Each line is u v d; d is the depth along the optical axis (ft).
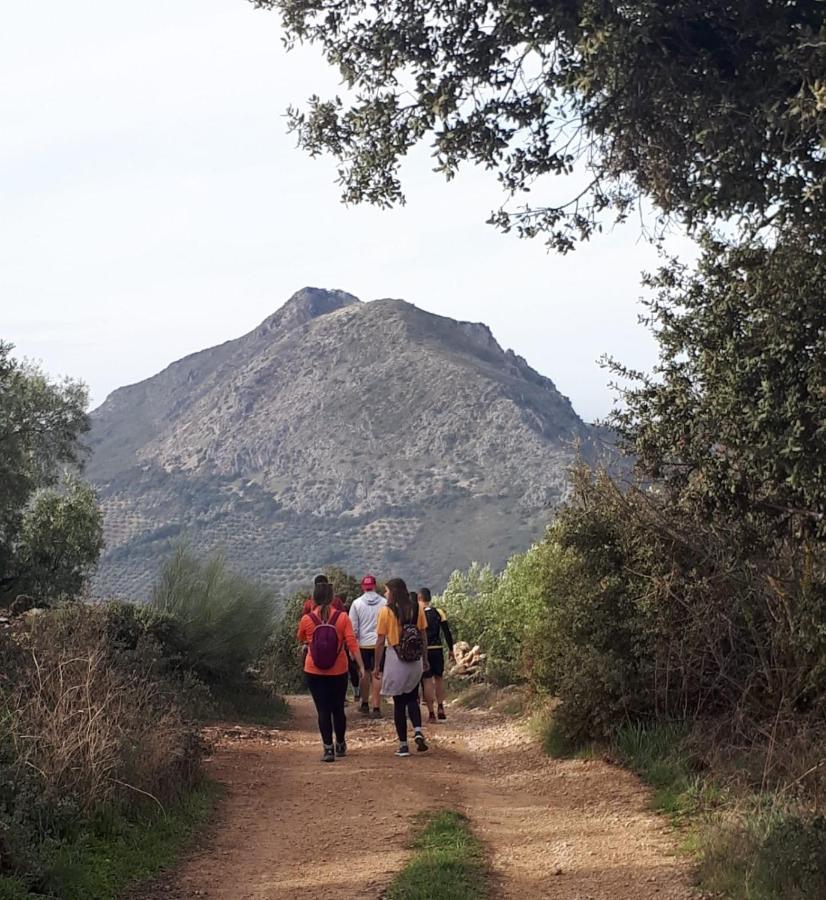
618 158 26.68
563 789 30.73
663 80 22.84
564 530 36.60
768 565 29.32
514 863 22.59
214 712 49.49
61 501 126.11
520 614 54.80
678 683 33.60
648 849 23.00
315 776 33.55
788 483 22.68
